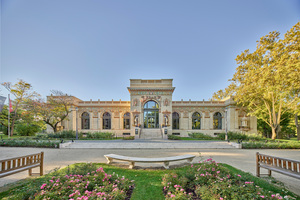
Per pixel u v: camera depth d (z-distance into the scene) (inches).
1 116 1084.5
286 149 628.7
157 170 311.9
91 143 690.8
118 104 1284.4
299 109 813.2
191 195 190.7
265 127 1456.7
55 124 1064.2
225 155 498.6
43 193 165.3
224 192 175.9
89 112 1283.2
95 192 176.7
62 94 1096.8
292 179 283.4
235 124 1206.3
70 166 329.7
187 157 353.7
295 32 637.3
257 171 293.1
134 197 197.3
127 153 530.3
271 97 944.9
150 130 1095.6
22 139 755.4
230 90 1193.4
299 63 587.8
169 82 1206.9
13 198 168.4
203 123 1291.8
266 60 833.5
